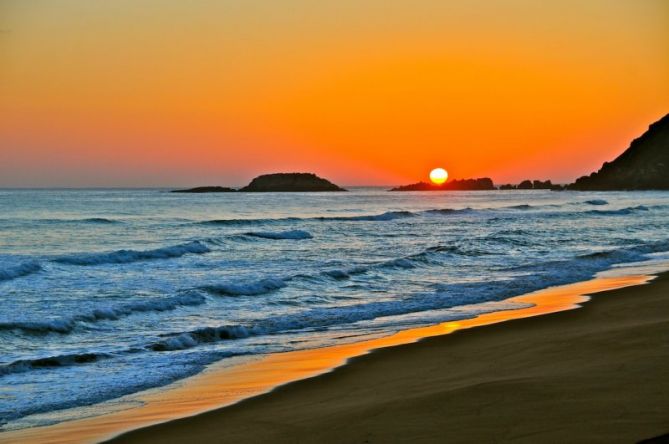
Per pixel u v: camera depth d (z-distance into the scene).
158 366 11.29
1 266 23.97
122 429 8.00
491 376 9.36
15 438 7.79
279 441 7.20
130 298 18.31
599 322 13.45
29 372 10.91
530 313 15.73
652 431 6.38
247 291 18.97
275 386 9.77
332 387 9.52
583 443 6.19
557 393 7.91
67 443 7.57
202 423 8.07
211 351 12.40
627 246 32.47
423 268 24.67
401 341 12.87
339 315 16.06
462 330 13.39
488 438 6.61
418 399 8.28
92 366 11.32
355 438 7.03
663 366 8.96
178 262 27.25
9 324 13.63
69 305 17.09
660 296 16.77
